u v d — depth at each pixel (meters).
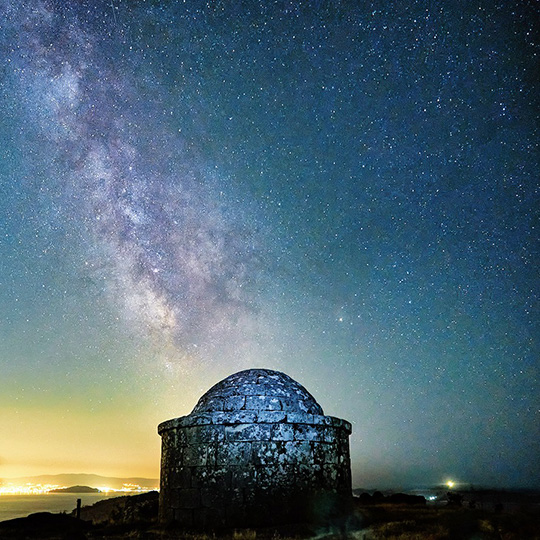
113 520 15.47
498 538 10.22
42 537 11.89
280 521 11.34
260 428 11.96
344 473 12.77
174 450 12.50
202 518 11.52
